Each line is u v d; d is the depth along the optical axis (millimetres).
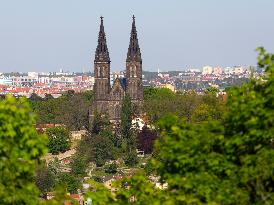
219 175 58562
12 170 55219
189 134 60375
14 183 55312
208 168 58281
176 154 58656
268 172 55719
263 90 60906
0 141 55969
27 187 55344
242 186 57094
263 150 56750
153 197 58719
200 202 55219
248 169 56094
